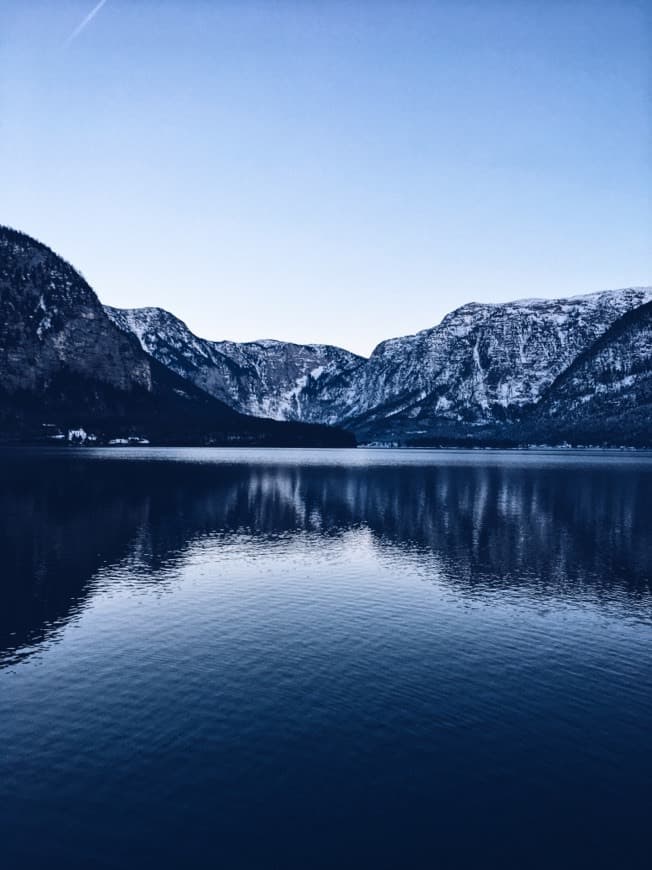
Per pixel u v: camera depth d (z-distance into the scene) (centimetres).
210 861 1778
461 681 3066
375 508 9844
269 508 9675
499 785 2164
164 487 12156
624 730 2578
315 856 1805
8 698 2797
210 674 3100
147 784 2139
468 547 6669
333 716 2658
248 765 2262
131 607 4266
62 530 7169
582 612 4312
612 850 1845
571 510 9681
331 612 4225
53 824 1930
